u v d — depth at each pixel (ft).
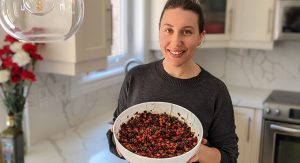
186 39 3.24
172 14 3.20
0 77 4.47
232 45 8.74
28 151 5.57
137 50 9.00
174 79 3.60
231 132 3.67
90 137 6.30
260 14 8.21
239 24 8.53
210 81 3.62
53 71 5.67
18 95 4.75
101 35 6.09
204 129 3.56
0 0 2.83
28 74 4.68
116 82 8.42
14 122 4.65
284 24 7.83
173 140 3.00
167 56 3.37
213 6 8.27
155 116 3.35
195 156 2.93
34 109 5.88
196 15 3.26
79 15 3.09
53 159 5.24
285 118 7.44
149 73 3.78
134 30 8.92
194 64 3.71
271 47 8.30
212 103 3.57
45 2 2.86
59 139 6.18
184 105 3.56
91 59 5.92
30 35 2.99
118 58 8.68
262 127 7.80
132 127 3.20
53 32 3.05
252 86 9.66
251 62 9.56
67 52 5.45
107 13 6.21
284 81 9.26
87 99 7.38
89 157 5.33
